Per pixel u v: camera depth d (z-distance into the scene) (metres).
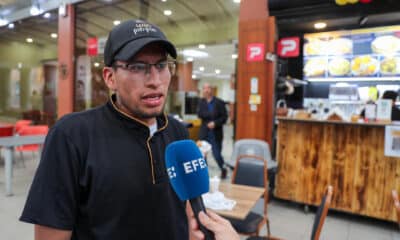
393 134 2.82
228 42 6.30
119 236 0.70
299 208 3.47
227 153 6.68
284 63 4.51
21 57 9.31
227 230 0.62
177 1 5.64
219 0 5.28
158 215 0.77
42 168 0.68
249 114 4.04
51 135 0.72
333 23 4.00
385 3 3.07
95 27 6.52
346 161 3.14
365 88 4.79
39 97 8.82
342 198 3.16
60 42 6.36
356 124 3.03
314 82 5.33
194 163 0.80
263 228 2.88
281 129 3.54
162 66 0.72
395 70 4.39
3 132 4.39
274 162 3.40
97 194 0.69
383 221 3.13
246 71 4.03
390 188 2.91
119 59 0.69
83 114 0.78
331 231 2.87
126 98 0.72
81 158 0.70
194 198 0.75
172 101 7.70
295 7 3.51
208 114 4.64
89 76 6.38
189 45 7.04
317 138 3.30
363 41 4.58
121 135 0.76
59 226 0.65
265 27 3.83
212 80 15.87
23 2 7.01
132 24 0.72
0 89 9.88
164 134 0.86
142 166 0.76
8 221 2.86
